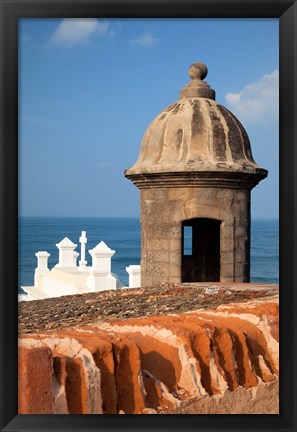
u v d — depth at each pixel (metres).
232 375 4.77
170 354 4.51
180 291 8.13
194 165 9.01
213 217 9.33
